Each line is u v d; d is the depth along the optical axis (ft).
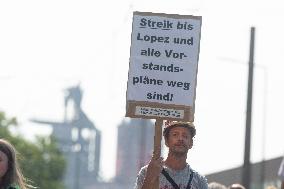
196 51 80.33
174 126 78.54
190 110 79.56
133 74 80.18
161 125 79.20
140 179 77.97
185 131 78.38
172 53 80.33
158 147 77.71
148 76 80.12
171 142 78.18
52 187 577.43
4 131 563.07
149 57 80.28
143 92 80.02
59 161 583.58
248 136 232.73
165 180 77.51
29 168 567.59
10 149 70.95
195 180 78.18
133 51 80.43
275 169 284.41
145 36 80.43
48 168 577.84
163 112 79.66
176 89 79.92
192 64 80.18
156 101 79.82
